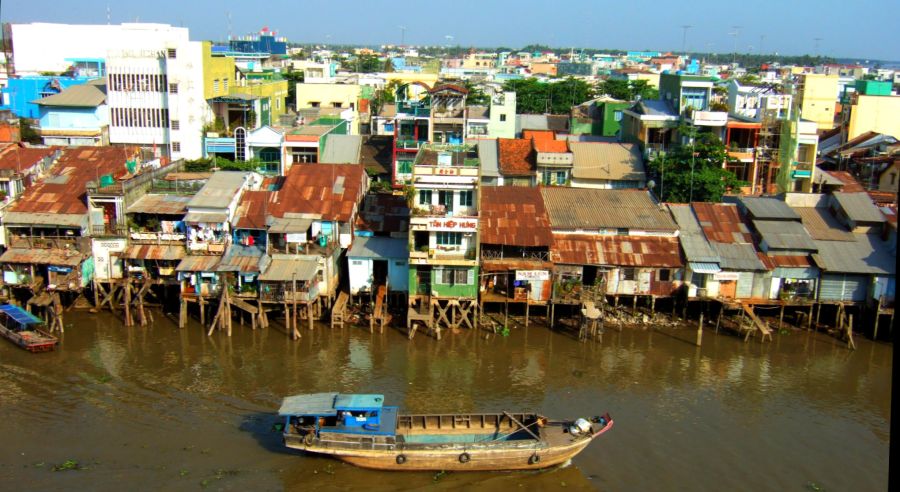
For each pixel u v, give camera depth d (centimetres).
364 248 5112
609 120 9519
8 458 3344
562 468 3428
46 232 5072
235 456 3444
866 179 7619
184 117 7056
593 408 3959
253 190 5347
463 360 4503
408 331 4791
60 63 11431
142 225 5128
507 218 5078
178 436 3588
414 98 11125
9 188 5162
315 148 6919
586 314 4691
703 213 5331
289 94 11594
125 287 4834
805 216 5353
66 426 3634
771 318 5206
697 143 6819
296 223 4972
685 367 4488
